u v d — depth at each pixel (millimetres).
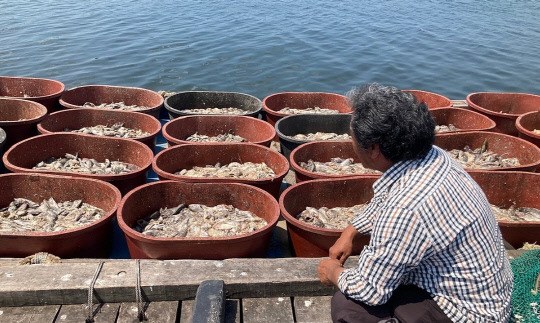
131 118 5184
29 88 6125
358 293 1887
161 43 12148
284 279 2727
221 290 2547
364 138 1802
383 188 1871
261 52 11734
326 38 13125
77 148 4508
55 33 12719
